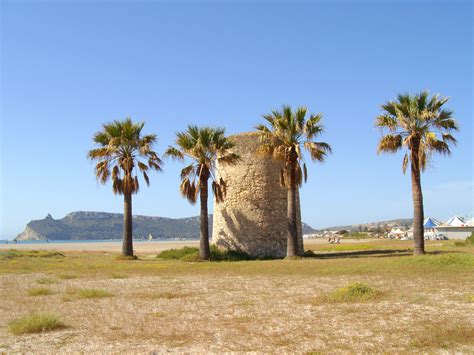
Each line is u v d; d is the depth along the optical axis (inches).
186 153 1240.8
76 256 1558.8
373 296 500.1
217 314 443.2
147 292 608.1
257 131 1274.6
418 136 1089.4
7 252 1579.7
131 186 1358.3
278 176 1348.4
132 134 1344.7
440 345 307.4
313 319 405.1
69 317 440.5
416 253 1079.0
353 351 297.9
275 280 715.4
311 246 2087.8
